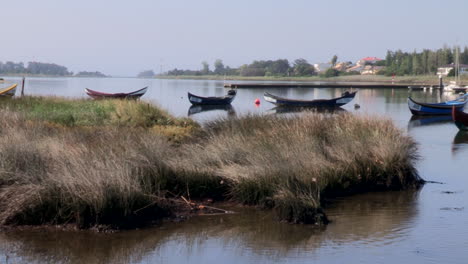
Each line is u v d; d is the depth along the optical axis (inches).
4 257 589.3
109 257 600.1
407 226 711.1
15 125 985.5
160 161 792.3
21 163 754.8
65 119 1334.9
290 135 967.6
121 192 688.4
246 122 1125.1
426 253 613.9
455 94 4682.6
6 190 692.1
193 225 705.0
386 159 919.0
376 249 626.8
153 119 1432.1
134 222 700.7
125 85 7598.4
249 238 664.4
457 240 655.8
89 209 677.3
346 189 879.7
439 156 1274.6
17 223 674.2
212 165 839.7
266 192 782.5
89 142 896.9
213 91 5374.0
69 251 610.5
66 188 688.4
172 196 781.9
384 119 1093.8
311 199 737.6
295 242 651.5
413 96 4350.4
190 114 2613.2
